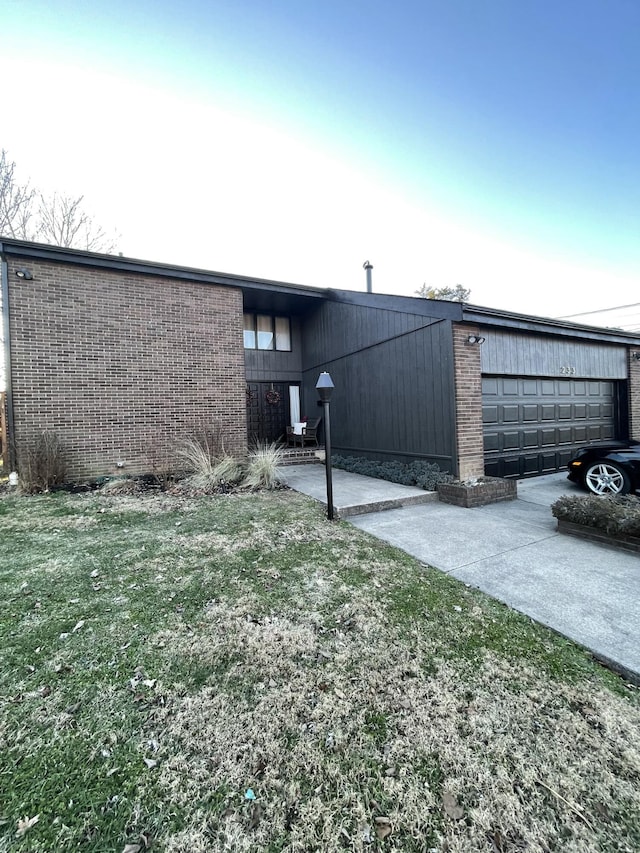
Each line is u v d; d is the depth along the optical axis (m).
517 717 1.64
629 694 1.78
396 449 7.42
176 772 1.39
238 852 1.14
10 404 6.18
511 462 6.97
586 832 1.19
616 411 8.79
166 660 2.03
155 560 3.32
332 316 9.79
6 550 3.52
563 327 7.24
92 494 5.79
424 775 1.38
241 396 8.15
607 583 2.90
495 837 1.18
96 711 1.67
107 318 6.89
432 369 6.43
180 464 7.39
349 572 3.12
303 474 7.82
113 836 1.18
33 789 1.32
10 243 6.04
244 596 2.71
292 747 1.50
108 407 6.89
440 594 2.76
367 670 1.95
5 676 1.88
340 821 1.23
